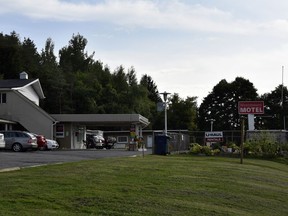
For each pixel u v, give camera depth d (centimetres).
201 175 1609
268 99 8912
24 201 926
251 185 1531
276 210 1226
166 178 1427
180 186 1307
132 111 7912
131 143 4297
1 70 7338
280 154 3291
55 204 929
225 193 1304
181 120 9500
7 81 4984
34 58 9738
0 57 7406
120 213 916
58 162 1927
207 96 8850
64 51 10194
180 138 3681
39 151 3569
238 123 8400
